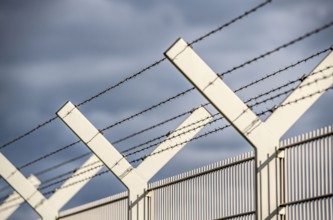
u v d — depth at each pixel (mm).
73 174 22562
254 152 15477
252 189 15891
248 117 15164
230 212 16406
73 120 19297
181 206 17875
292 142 15102
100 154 19109
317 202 14547
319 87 14891
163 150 17953
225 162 16672
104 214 21266
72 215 22734
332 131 14398
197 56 15117
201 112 18266
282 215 15156
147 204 18906
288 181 15141
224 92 15070
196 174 17453
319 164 14586
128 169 19078
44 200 23094
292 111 15133
